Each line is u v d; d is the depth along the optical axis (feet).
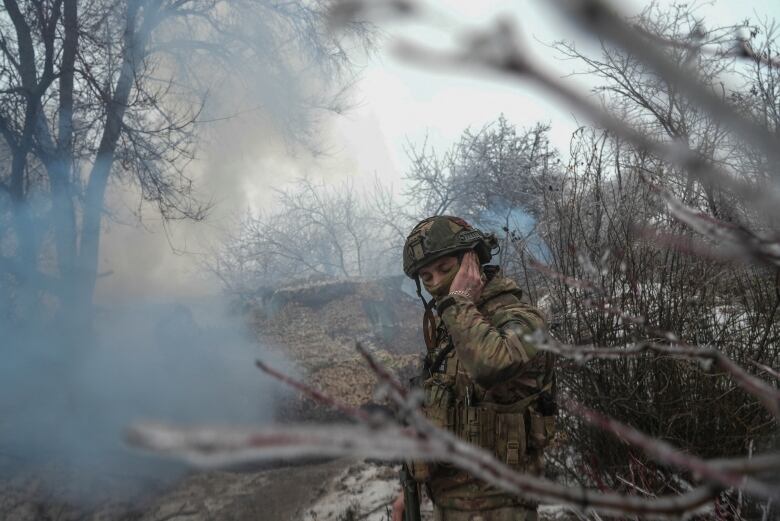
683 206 1.95
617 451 9.55
